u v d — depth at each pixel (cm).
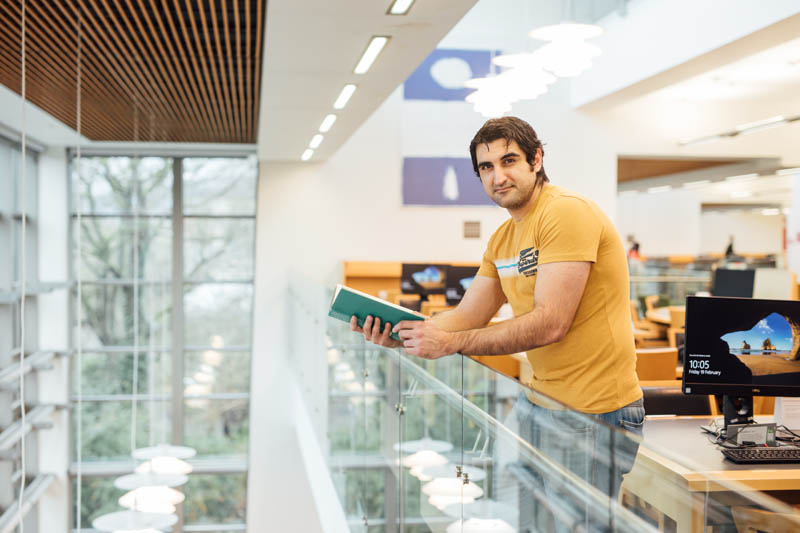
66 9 511
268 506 1240
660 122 1225
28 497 1134
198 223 1297
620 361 222
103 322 1283
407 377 346
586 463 152
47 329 1244
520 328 213
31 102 852
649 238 1423
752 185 1457
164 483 919
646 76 952
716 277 859
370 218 1192
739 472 265
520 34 1180
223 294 1307
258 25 554
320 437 692
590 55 618
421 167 1193
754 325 311
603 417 221
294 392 1055
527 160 228
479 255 1204
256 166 1288
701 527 166
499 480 206
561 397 228
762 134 1250
